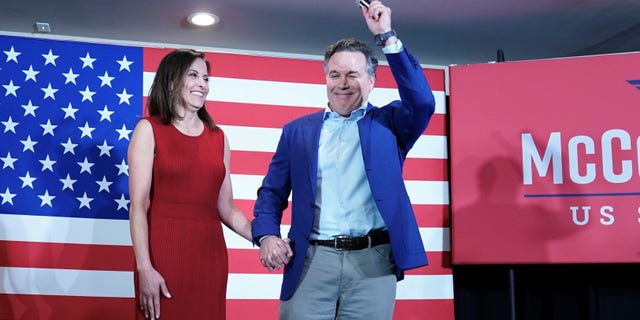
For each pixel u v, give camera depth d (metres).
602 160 3.87
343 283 2.41
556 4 3.96
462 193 3.99
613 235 3.81
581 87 3.94
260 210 2.58
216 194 2.76
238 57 4.17
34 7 4.00
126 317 3.83
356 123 2.52
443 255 4.23
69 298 3.78
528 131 3.97
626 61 3.91
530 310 4.30
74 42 3.98
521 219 3.91
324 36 4.49
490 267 4.32
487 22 4.24
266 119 4.16
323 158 2.49
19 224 3.77
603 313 4.20
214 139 2.82
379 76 4.32
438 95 4.39
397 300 4.14
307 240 2.43
